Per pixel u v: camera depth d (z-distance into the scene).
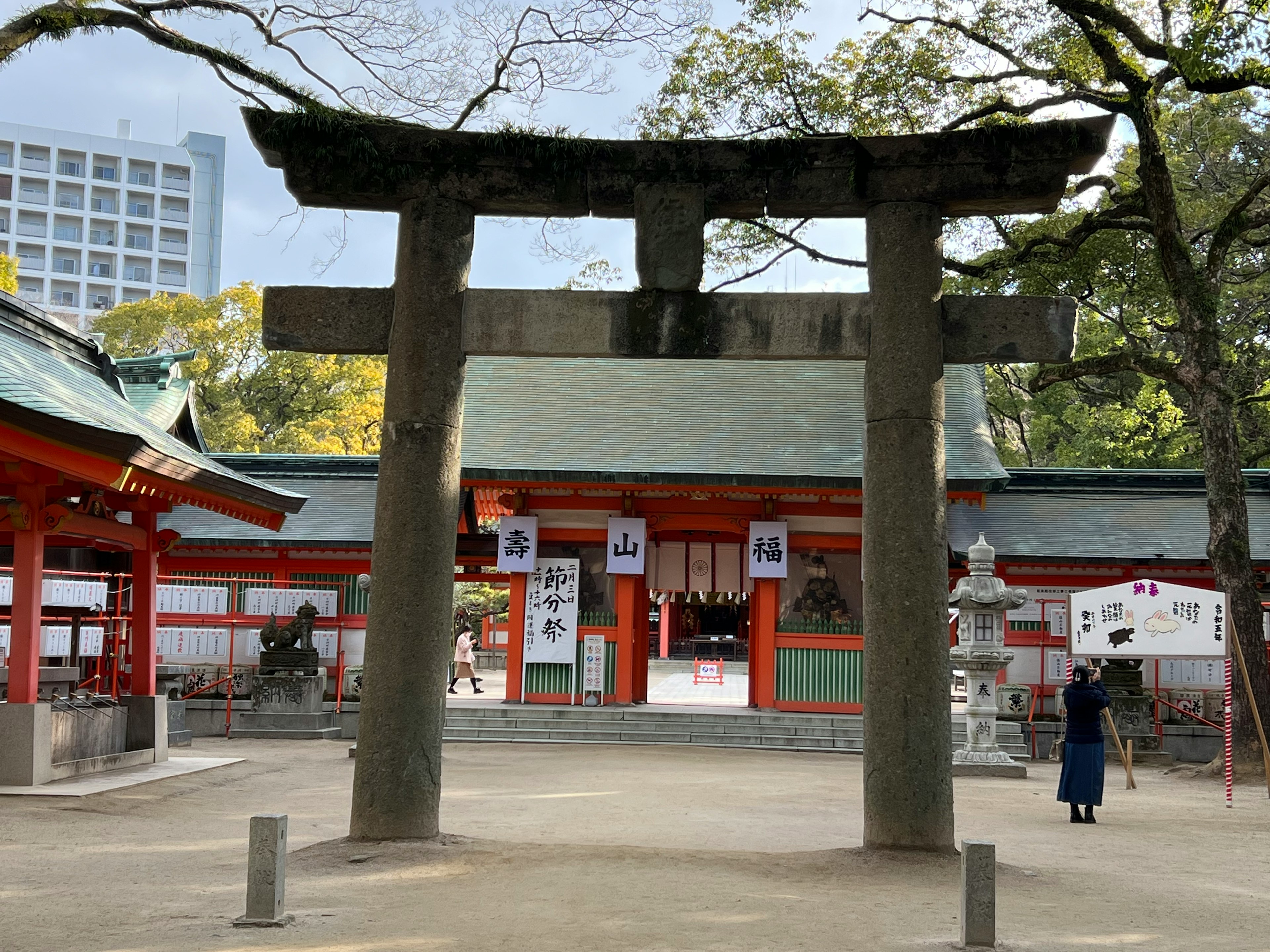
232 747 23.12
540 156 10.84
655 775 18.69
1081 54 21.23
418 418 10.58
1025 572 28.11
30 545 15.10
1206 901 9.23
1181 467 39.56
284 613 28.27
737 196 10.94
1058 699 26.53
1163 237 21.11
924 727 10.14
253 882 7.64
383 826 10.27
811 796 16.44
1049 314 10.70
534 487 27.06
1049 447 45.41
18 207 101.50
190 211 108.44
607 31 15.72
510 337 10.82
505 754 22.30
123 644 27.19
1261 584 27.38
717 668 40.34
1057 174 10.59
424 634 10.44
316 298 11.02
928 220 10.73
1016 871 10.15
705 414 29.64
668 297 10.84
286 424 50.25
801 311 10.78
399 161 10.89
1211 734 24.64
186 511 30.09
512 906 8.04
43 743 15.12
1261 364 35.84
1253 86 20.02
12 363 14.97
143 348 49.00
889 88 22.28
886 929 7.59
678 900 8.31
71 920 7.87
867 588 10.52
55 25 16.86
